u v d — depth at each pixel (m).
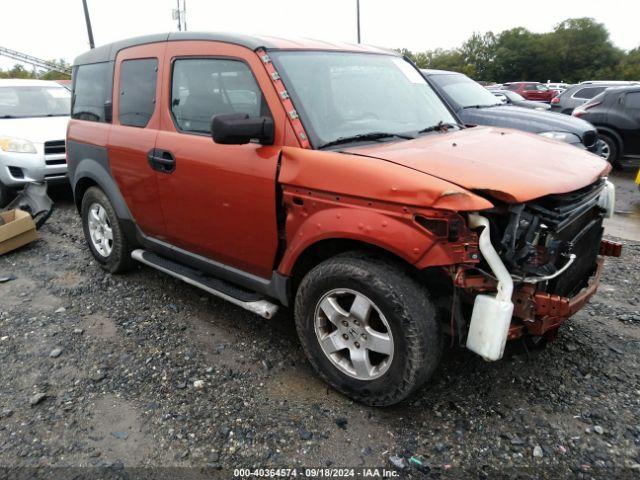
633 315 3.84
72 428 2.77
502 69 81.06
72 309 4.13
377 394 2.75
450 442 2.61
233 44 3.24
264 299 3.35
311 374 3.20
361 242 2.74
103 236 4.76
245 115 2.84
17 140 7.11
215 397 2.99
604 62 78.00
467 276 2.46
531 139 3.39
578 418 2.76
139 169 3.87
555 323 2.54
